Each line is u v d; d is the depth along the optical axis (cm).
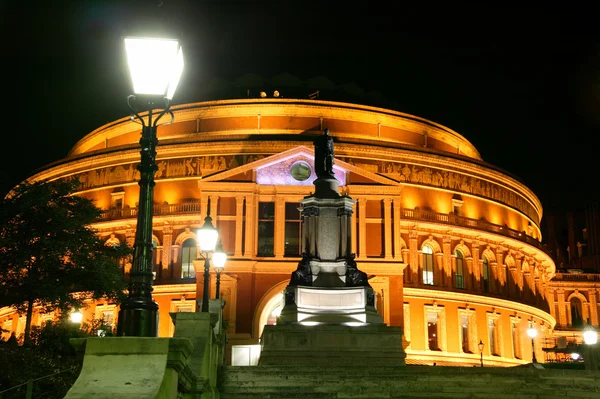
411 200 8394
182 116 8838
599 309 11175
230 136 8188
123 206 8344
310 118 8706
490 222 8950
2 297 4841
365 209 7238
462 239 8612
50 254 4781
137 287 1538
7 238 4588
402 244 8162
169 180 8194
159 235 8056
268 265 6944
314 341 4547
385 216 7219
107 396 1299
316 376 3316
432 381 3284
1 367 3238
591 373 3481
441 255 8388
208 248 2973
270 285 6919
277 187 7144
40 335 4491
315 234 4984
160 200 8188
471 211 8869
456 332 8175
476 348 8300
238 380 3300
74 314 4641
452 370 3572
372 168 8269
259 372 3375
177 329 2477
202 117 8781
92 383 1337
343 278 4909
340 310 4803
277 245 7031
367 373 3466
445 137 9625
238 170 7175
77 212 5303
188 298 7638
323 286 4866
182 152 8250
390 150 8381
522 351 8981
